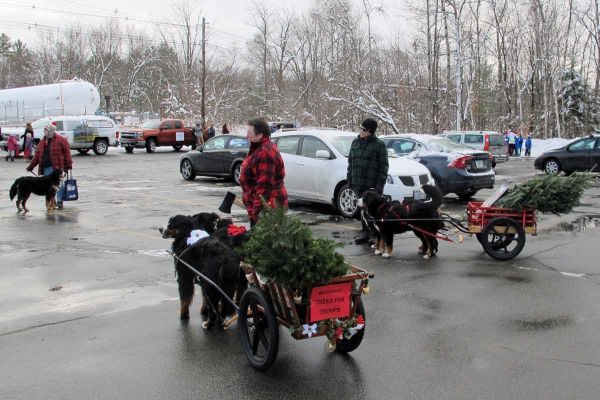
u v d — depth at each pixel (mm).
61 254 8594
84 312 6055
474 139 26406
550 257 8508
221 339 5344
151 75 67688
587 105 48000
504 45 44719
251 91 64000
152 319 5859
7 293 6672
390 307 6230
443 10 32906
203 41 43062
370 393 4273
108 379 4500
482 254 8750
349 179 9188
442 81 39125
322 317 4555
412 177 11359
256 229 4523
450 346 5148
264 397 4219
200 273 5418
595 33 44812
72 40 66875
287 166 13016
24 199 12352
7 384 4398
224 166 18344
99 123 33188
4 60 87312
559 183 8172
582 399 4148
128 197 14984
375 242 8891
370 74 35906
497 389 4309
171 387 4375
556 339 5305
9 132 30266
